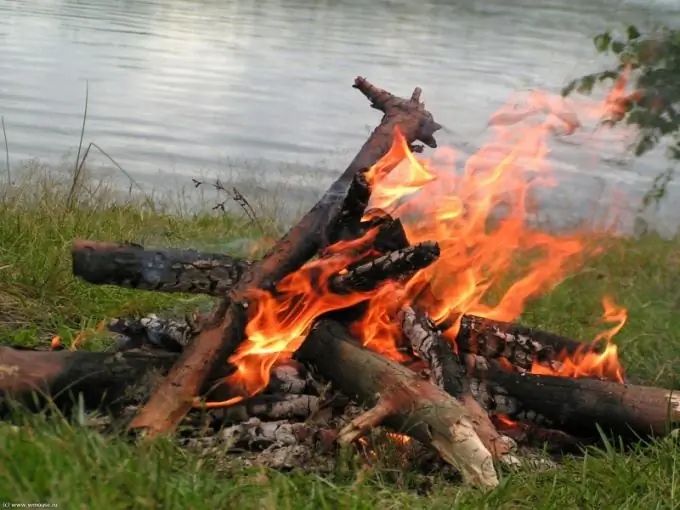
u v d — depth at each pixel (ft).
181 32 78.13
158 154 35.45
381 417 12.39
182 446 12.34
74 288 16.20
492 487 11.89
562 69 61.62
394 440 12.61
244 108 46.98
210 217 23.09
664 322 17.02
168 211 24.34
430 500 11.79
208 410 12.71
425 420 12.20
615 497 11.94
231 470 11.80
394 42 77.41
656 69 20.20
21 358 12.73
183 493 10.83
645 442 13.07
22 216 18.58
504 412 13.35
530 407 13.39
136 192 28.66
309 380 13.00
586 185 33.22
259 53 67.87
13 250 17.11
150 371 12.78
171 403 12.30
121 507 10.57
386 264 12.78
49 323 15.28
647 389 13.37
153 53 65.16
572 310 17.75
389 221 13.29
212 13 95.30
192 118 43.52
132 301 15.99
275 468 12.27
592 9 116.06
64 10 87.92
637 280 19.71
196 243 19.16
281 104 48.80
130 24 81.20
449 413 12.16
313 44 74.18
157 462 11.27
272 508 10.96
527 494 11.91
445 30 87.92
